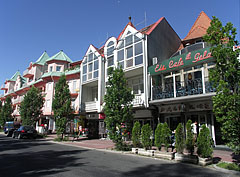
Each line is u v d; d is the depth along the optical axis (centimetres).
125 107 1184
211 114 1299
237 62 721
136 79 1805
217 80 769
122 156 981
